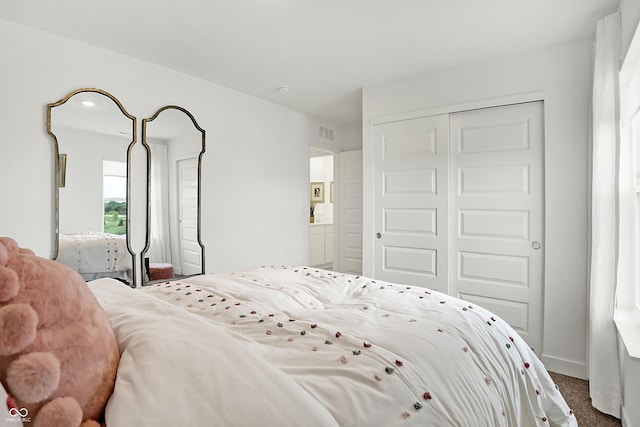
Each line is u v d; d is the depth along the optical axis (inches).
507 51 108.5
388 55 112.1
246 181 149.5
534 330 108.1
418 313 55.0
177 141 124.9
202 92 132.8
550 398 56.4
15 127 89.8
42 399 22.3
